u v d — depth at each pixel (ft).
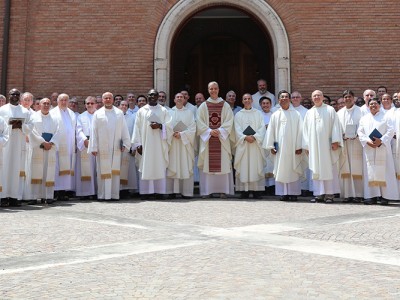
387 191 28.30
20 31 39.32
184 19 40.06
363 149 29.19
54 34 39.17
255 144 31.96
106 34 38.91
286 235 17.16
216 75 56.03
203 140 31.89
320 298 9.82
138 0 38.96
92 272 12.06
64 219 21.54
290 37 38.58
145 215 22.76
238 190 32.42
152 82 38.55
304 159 30.94
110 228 18.84
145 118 31.35
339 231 17.92
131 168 33.65
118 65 38.70
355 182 29.73
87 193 32.12
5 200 27.73
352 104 30.58
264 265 12.71
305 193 34.35
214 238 16.69
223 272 11.98
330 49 38.37
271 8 38.70
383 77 38.22
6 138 26.94
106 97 31.14
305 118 30.17
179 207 26.02
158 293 10.21
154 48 38.70
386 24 38.45
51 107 35.81
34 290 10.51
